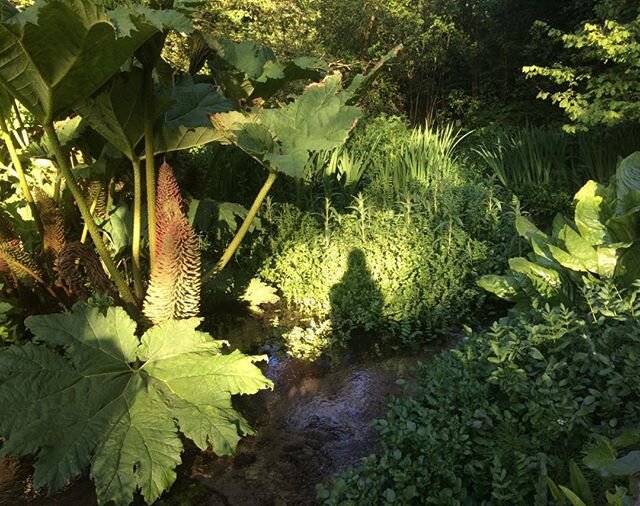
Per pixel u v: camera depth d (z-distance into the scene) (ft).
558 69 24.30
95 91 10.26
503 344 9.52
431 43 36.19
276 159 10.85
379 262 14.94
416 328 13.94
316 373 12.64
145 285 13.21
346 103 12.35
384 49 34.65
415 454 8.48
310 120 11.61
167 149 12.01
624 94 22.02
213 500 9.25
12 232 11.78
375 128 25.30
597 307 9.34
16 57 9.05
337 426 10.91
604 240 11.39
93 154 13.61
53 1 8.34
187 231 10.53
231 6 29.32
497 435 8.07
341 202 18.57
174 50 24.59
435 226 16.34
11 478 9.75
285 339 13.98
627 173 11.80
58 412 9.04
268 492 9.39
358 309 14.24
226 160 18.54
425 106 37.70
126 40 9.26
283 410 11.45
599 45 21.12
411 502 7.77
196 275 10.93
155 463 8.73
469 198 18.13
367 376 12.41
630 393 8.02
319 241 16.31
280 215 17.37
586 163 23.89
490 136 29.01
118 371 9.87
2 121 11.61
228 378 9.86
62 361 9.59
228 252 12.67
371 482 7.75
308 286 15.33
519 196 22.18
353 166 19.85
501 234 16.72
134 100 10.80
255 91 13.96
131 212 13.93
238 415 9.54
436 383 9.27
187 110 12.32
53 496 9.36
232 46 13.64
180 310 11.01
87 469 9.91
